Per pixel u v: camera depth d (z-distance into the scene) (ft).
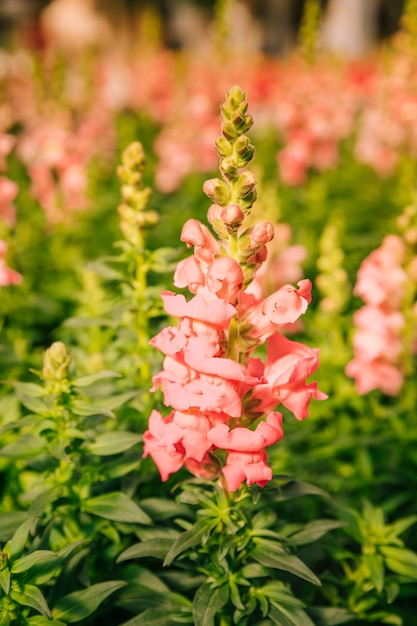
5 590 1.34
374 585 1.65
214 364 1.31
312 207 3.74
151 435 1.45
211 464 1.44
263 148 4.82
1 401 1.96
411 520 1.69
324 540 1.68
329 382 2.27
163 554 1.46
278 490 1.46
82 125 3.71
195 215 3.61
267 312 1.37
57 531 1.58
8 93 4.71
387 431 2.13
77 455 1.53
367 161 4.54
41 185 3.12
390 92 4.14
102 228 3.34
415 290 2.13
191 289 1.40
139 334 1.86
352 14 11.55
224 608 1.51
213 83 4.97
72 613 1.42
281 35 13.24
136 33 11.78
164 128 5.49
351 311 2.85
